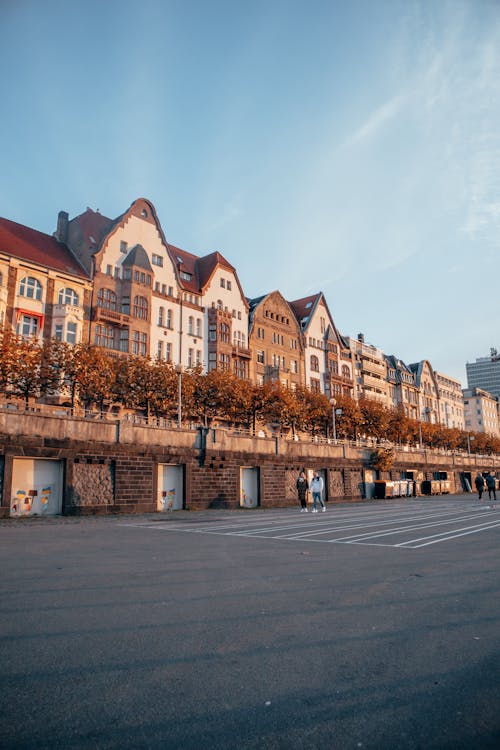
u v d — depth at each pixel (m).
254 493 37.56
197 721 3.40
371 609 6.18
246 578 8.16
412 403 102.81
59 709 3.57
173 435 32.06
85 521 22.52
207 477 33.69
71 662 4.45
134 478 29.33
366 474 50.16
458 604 6.40
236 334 62.66
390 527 17.25
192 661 4.47
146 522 21.77
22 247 47.22
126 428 29.36
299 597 6.82
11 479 24.56
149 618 5.82
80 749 3.06
